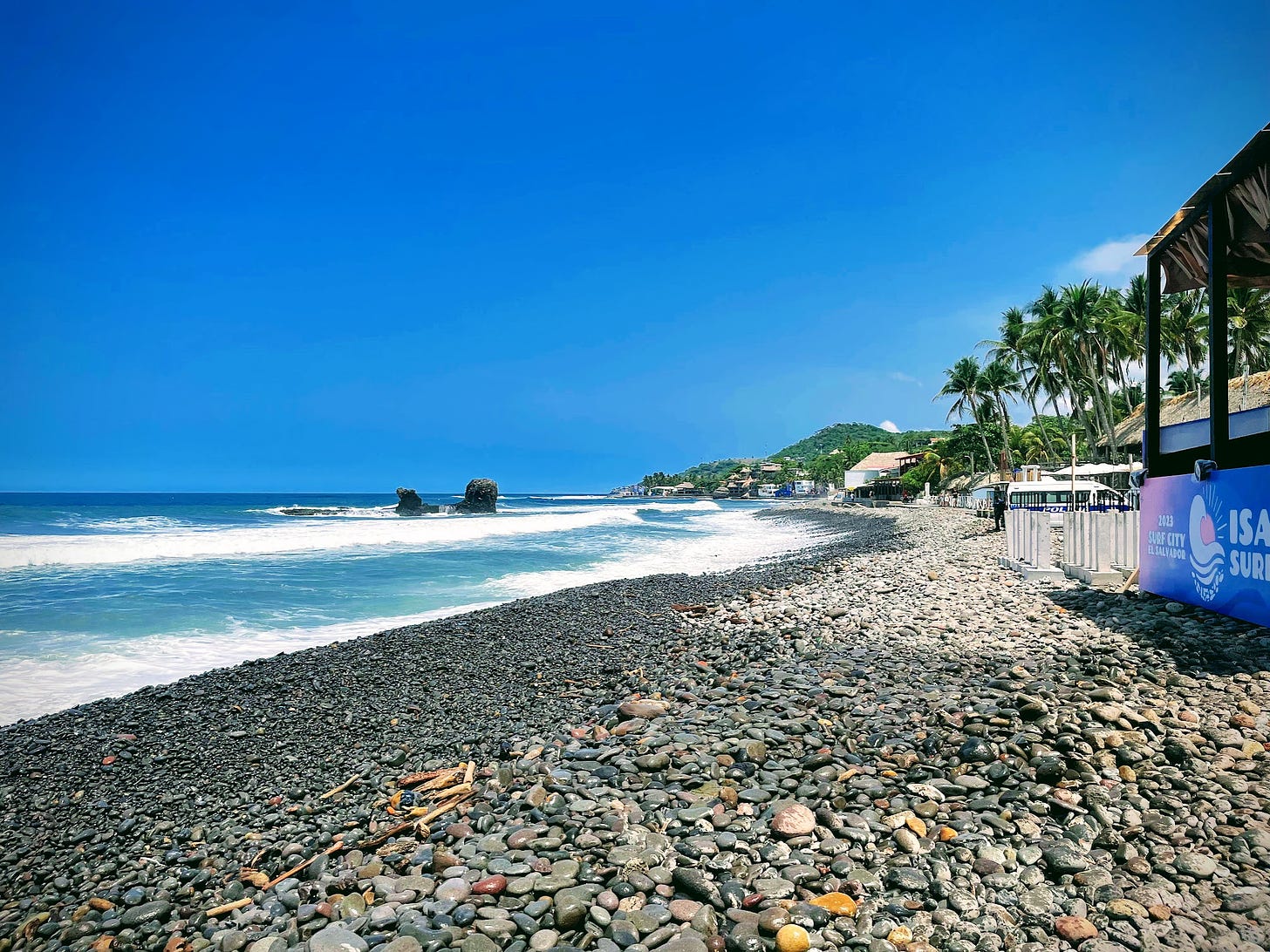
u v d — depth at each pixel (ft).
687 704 24.79
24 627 44.96
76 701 31.12
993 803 14.64
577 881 13.33
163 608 51.78
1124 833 12.97
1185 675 20.62
